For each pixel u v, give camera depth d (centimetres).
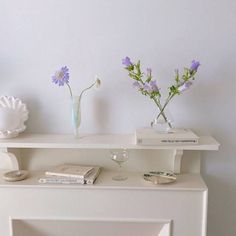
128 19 145
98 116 152
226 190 154
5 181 140
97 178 144
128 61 135
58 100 153
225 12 142
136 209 136
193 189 132
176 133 136
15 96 153
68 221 139
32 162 156
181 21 144
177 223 136
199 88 148
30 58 150
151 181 138
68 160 155
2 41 150
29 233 143
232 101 148
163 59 146
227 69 146
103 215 137
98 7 145
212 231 157
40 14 147
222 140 151
